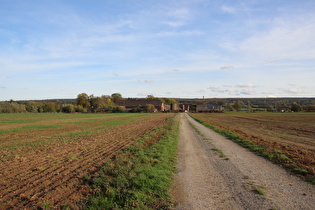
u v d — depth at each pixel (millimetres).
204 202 5766
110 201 5887
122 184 6926
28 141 17250
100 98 113938
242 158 10836
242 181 7379
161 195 6180
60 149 13500
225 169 8844
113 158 10766
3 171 8828
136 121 41688
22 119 48781
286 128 28109
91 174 8141
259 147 13094
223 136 19578
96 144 15227
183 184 7137
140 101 123938
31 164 9852
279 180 7465
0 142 16875
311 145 14680
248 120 46594
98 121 42406
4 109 88750
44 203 5734
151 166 9062
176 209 5398
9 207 5676
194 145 14758
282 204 5598
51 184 7215
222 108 140250
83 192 6508
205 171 8578
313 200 5824
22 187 7020
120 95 168000
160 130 23688
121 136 19578
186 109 152000
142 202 5762
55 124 35219
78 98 126875
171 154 11680
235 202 5742
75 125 33219
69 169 8898
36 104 107812
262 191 6418
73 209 5492
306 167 8617
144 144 14859
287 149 12375
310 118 53406
